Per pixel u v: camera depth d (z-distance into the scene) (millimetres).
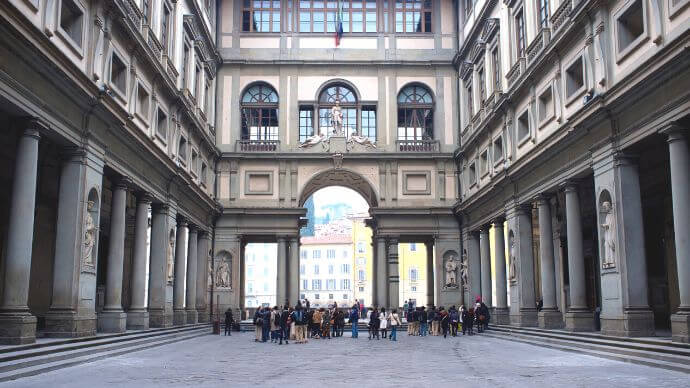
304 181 40312
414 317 33844
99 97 19125
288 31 41938
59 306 18266
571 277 23250
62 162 18844
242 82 41312
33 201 16062
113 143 21391
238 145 40406
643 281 19047
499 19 32250
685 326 15727
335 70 41625
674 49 16016
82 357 16188
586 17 21328
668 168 23375
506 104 30016
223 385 12156
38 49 15359
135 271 25219
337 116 40656
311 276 106812
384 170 40531
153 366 15695
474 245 38344
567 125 22438
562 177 24031
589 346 19109
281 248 39500
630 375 13328
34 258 23641
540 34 26141
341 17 41094
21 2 15438
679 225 16406
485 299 35531
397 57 41844
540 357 18234
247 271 105750
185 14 32344
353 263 98688
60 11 17438
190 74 33531
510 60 30578
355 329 31625
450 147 40875
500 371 14633
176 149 29750
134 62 23562
